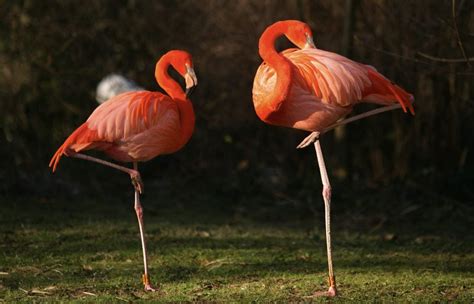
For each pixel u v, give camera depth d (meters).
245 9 14.16
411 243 9.87
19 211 11.25
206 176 14.06
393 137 13.48
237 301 6.86
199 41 14.36
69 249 9.15
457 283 7.50
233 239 9.87
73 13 14.32
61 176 13.12
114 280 7.78
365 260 8.73
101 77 14.51
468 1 10.65
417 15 11.75
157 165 14.24
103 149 7.29
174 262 8.56
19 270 8.21
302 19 13.72
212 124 14.40
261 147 14.38
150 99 7.25
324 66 6.97
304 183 13.30
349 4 12.72
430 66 10.72
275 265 8.43
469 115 12.69
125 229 10.30
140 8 14.55
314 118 7.07
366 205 12.08
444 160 13.04
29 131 14.22
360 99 7.03
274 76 7.17
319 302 6.74
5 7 13.89
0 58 14.06
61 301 6.96
